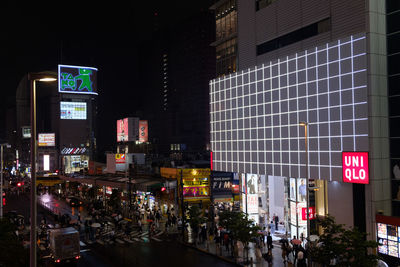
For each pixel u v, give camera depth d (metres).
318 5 39.69
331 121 37.03
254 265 31.86
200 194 56.91
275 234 43.41
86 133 190.00
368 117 32.94
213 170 60.09
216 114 59.50
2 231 29.50
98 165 107.06
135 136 152.62
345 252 23.73
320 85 38.53
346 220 35.09
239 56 54.09
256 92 49.31
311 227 38.56
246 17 52.62
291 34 44.25
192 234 46.09
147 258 35.38
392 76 33.44
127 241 43.50
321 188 39.12
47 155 175.62
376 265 23.48
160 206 62.25
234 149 54.38
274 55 46.84
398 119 32.84
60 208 72.12
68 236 32.69
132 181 68.81
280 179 50.78
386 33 33.94
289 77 43.12
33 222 15.84
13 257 24.19
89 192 81.12
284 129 43.78
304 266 29.11
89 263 34.06
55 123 191.75
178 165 100.19
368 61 33.12
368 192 32.66
